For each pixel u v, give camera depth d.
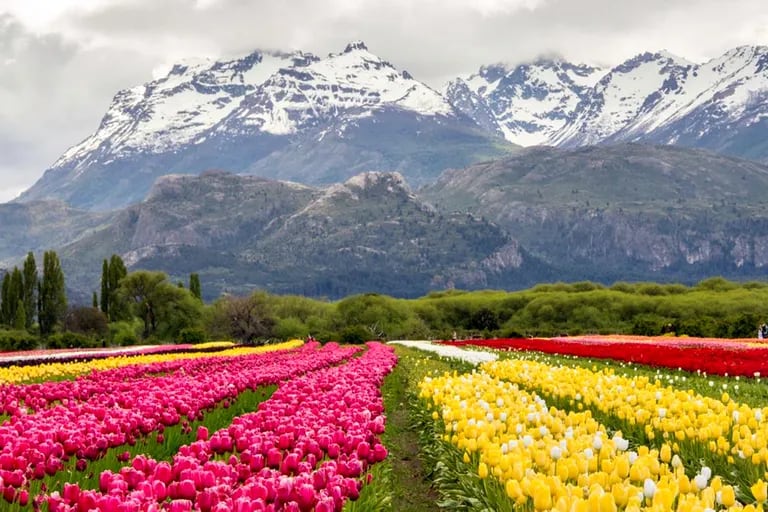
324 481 9.70
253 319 116.75
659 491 8.29
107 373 29.17
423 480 16.38
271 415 15.02
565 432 13.12
